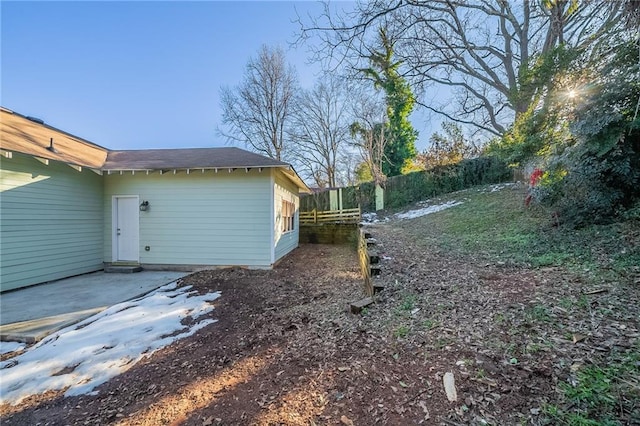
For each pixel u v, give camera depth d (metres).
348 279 6.32
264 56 21.02
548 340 2.38
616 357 2.05
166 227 8.21
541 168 6.42
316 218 14.73
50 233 6.90
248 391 2.46
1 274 5.92
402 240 7.47
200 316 4.48
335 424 1.96
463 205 10.70
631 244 3.91
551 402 1.81
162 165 7.93
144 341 3.69
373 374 2.41
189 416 2.23
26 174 6.42
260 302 5.00
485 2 10.01
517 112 8.48
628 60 4.33
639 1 3.54
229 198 8.06
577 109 4.95
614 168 4.58
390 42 9.35
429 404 1.99
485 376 2.13
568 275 3.56
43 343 3.78
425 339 2.74
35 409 2.54
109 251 8.34
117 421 2.27
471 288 3.72
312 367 2.66
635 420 1.59
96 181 8.16
